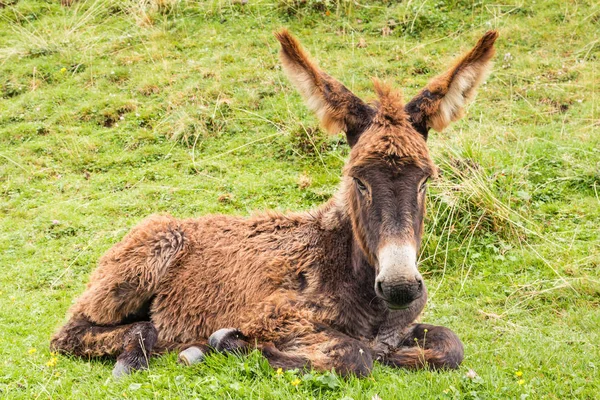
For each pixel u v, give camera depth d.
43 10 13.58
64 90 10.77
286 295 4.66
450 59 10.69
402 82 10.20
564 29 11.34
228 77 10.59
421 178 4.10
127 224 7.64
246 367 4.23
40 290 6.54
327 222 4.91
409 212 4.01
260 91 10.11
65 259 7.07
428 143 8.04
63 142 9.51
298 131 8.97
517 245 6.87
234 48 11.53
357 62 10.73
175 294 5.06
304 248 4.88
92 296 5.03
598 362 4.72
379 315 4.67
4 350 5.00
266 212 5.32
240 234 5.19
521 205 7.32
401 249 3.90
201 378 4.24
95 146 9.38
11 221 7.91
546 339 5.20
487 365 4.60
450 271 6.66
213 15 12.62
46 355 4.93
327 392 4.01
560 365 4.64
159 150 9.16
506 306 5.91
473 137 8.54
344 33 11.70
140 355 4.63
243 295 4.86
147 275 5.02
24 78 11.32
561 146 8.32
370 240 4.14
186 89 10.24
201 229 5.33
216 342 4.52
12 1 13.89
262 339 4.57
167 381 4.24
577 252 6.61
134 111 10.12
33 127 9.88
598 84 9.89
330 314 4.61
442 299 6.18
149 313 5.22
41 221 7.79
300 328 4.46
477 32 11.40
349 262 4.70
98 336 4.86
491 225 7.05
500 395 4.04
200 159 8.95
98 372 4.61
